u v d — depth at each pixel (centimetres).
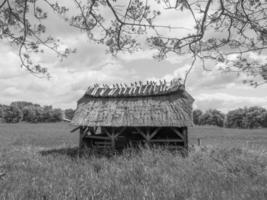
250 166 972
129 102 1934
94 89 2150
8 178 807
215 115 9825
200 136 4338
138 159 1230
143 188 686
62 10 415
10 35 424
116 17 390
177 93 1908
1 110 9762
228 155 1239
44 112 10169
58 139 3319
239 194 622
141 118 1778
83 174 928
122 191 664
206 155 1249
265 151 1548
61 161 1305
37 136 3756
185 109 1797
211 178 813
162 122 1712
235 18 355
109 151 1720
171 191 647
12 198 575
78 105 2077
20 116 9888
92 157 1439
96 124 1823
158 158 1206
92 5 395
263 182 752
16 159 1254
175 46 375
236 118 9081
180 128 1895
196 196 613
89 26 423
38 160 1262
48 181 781
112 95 2017
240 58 375
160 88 1986
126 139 2027
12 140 3047
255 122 8612
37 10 416
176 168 1003
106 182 759
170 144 1892
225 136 4328
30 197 605
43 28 435
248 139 3706
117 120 1809
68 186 695
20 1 408
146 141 1747
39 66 446
